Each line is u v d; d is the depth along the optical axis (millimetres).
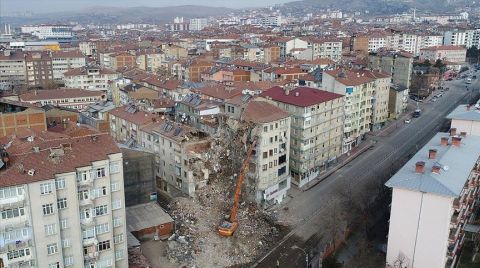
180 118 149375
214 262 93250
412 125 190000
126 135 138500
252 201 113375
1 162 67812
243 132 115562
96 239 77000
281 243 101000
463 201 84375
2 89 199500
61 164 71812
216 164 118250
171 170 119875
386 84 182750
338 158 150000
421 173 82062
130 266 86438
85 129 105250
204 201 112500
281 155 118812
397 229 81938
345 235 102438
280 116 116125
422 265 80500
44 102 189000
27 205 67375
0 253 67125
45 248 70500
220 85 177250
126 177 104500
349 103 151500
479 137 105688
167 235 100688
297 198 122688
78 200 73438
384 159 149125
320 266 90688
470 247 95438
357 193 122562
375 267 90062
